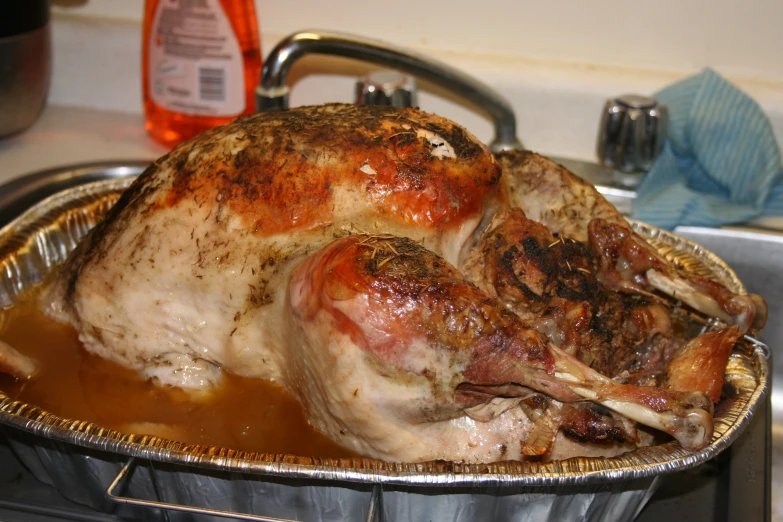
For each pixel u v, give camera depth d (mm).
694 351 631
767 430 662
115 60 962
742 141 847
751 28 889
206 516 605
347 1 921
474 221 630
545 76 908
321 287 584
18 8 860
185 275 629
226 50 869
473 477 553
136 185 660
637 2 892
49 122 965
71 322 690
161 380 658
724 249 819
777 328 817
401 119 643
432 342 573
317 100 949
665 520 630
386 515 590
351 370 580
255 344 638
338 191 612
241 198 616
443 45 934
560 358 583
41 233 747
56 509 621
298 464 561
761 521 611
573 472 559
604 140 874
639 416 576
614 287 660
